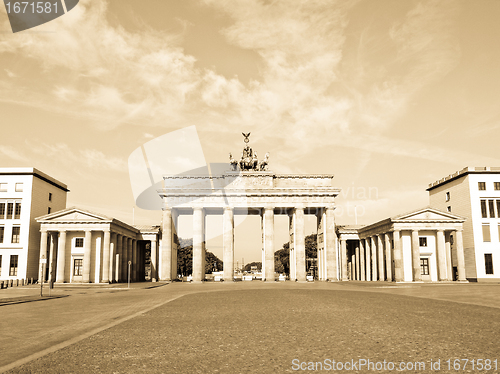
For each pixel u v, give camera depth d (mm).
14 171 97688
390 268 101625
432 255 100500
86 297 49188
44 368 13156
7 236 95688
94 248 95062
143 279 123750
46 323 24594
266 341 17422
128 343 17344
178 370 12750
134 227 111625
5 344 17609
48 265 99562
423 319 24391
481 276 99188
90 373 12500
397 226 98062
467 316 25922
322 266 112250
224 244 104438
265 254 105812
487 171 102750
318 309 30750
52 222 92562
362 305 33969
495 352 14969
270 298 43062
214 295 49719
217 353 15148
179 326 22281
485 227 101188
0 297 48125
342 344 16594
